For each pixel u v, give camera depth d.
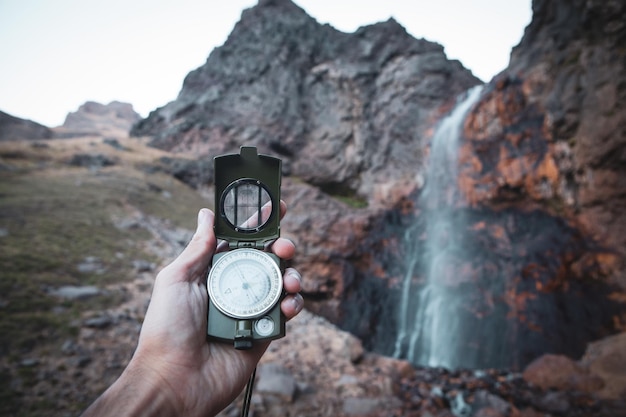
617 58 15.02
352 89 28.36
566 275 14.94
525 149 17.97
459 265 18.48
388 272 19.77
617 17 15.09
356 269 19.20
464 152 20.88
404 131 26.33
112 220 13.38
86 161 21.03
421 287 19.58
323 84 29.22
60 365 5.27
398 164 25.86
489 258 17.81
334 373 6.85
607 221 15.30
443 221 21.23
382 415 5.70
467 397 7.18
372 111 27.88
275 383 5.76
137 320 7.02
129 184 18.42
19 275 7.46
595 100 15.41
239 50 31.88
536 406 6.72
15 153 19.23
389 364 7.93
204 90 31.38
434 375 8.30
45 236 9.98
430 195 22.89
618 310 13.02
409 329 18.80
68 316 6.57
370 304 18.44
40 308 6.63
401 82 27.72
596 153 15.25
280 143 26.64
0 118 34.00
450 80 27.38
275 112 28.03
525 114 18.19
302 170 26.73
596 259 14.60
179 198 19.77
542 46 18.94
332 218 20.23
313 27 31.80
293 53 30.42
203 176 23.17
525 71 18.94
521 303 15.52
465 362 15.98
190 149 26.64
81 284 8.11
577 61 16.69
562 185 16.69
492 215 19.12
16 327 5.84
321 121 28.19
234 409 5.04
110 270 9.20
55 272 8.21
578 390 7.14
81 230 11.30
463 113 22.11
